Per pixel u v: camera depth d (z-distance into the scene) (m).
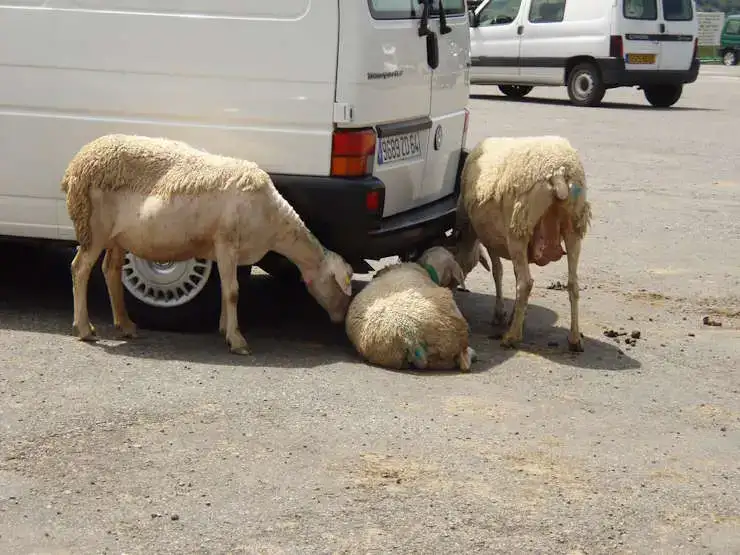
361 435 7.09
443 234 8.77
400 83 8.27
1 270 9.34
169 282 8.20
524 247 8.19
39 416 7.13
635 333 8.55
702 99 23.00
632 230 11.07
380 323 7.80
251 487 6.65
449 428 7.20
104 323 8.39
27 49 8.20
